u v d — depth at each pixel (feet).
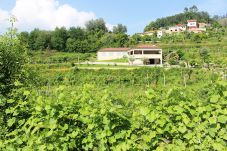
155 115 16.42
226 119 16.51
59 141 16.66
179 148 16.29
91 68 227.20
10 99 19.01
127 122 16.90
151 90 17.72
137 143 16.79
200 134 16.47
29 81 29.22
